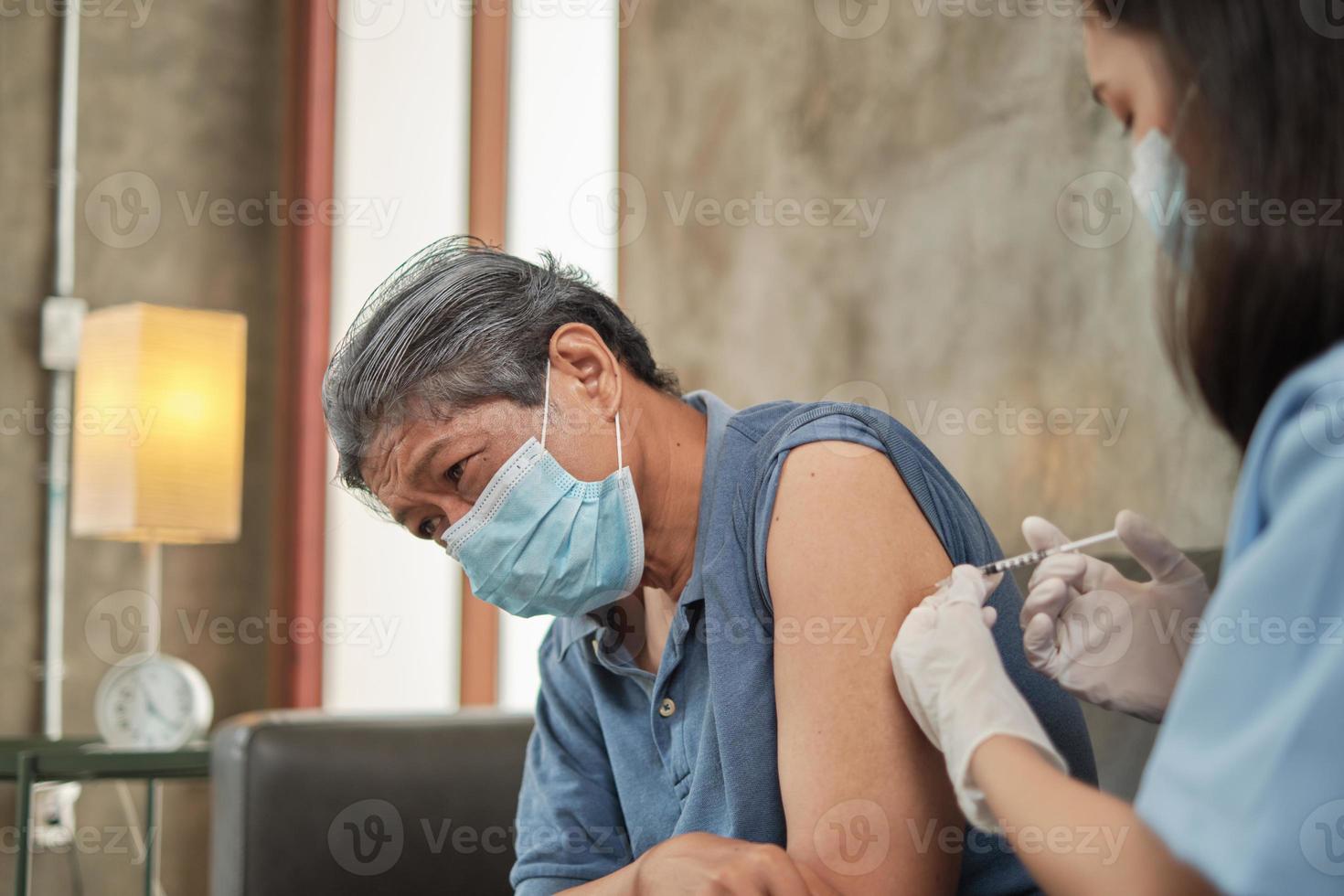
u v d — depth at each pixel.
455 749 1.99
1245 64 0.76
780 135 2.76
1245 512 0.74
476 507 1.23
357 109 3.87
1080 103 2.01
